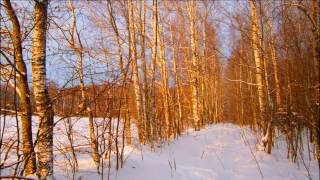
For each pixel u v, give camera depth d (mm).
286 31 10172
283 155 11180
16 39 4547
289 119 11023
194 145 12547
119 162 7254
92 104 6293
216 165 9938
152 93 11758
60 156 7156
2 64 4266
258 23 11258
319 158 7711
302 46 9680
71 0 7094
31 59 4941
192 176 8031
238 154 11586
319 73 6914
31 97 5094
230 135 16438
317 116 7789
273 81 12953
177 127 14961
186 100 21703
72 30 6852
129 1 10906
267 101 11211
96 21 10312
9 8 4465
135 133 12047
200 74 21391
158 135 11328
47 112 4922
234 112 35094
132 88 11750
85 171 6223
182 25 20141
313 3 6793
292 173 9172
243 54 15891
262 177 8891
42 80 5000
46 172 4918
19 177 4133
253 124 18922
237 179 8703
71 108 5410
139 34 11891
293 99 11273
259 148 11547
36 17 5055
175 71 17922
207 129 18844
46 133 4789
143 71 11391
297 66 10227
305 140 13078
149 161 8188
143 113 11164
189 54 19812
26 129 4719
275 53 11695
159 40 15109
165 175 7488
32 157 4898
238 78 28969
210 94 30766
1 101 4410
